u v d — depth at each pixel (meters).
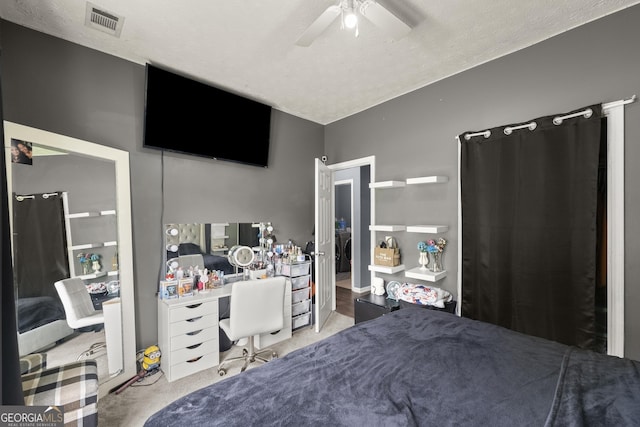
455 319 1.73
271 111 3.38
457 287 2.57
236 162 2.98
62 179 1.90
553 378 1.09
